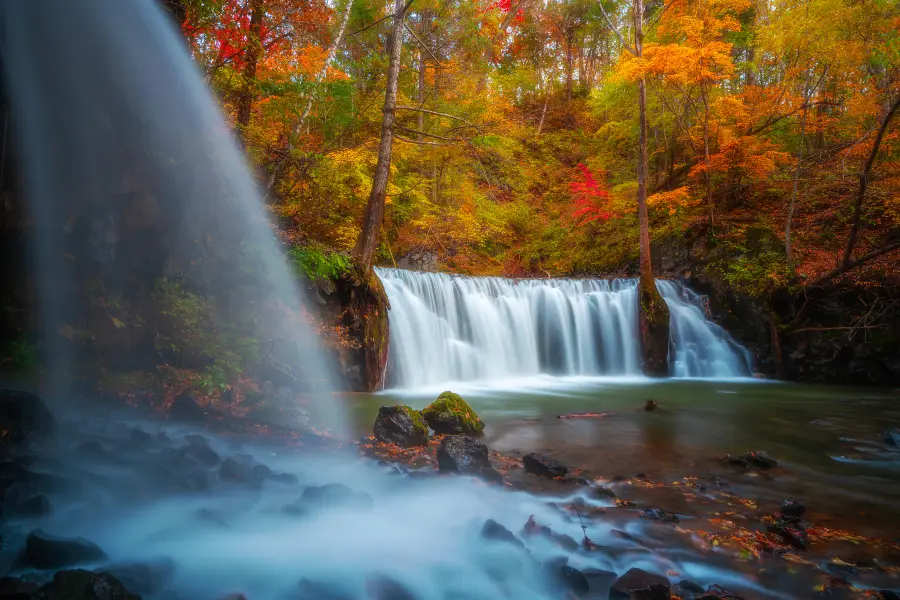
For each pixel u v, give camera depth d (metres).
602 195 21.88
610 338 16.72
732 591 3.28
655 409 10.15
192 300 7.91
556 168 28.09
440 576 3.35
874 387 13.73
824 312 14.72
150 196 7.30
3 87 5.43
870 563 3.69
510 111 29.36
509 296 16.12
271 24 11.08
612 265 21.25
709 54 15.34
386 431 6.74
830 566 3.62
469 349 14.84
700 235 18.53
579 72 37.91
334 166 13.09
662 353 15.84
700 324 16.97
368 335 11.59
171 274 7.88
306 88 10.61
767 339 15.65
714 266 17.33
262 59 10.78
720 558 3.71
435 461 5.92
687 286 17.94
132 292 7.41
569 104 33.69
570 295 16.81
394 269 13.97
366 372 11.59
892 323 13.84
